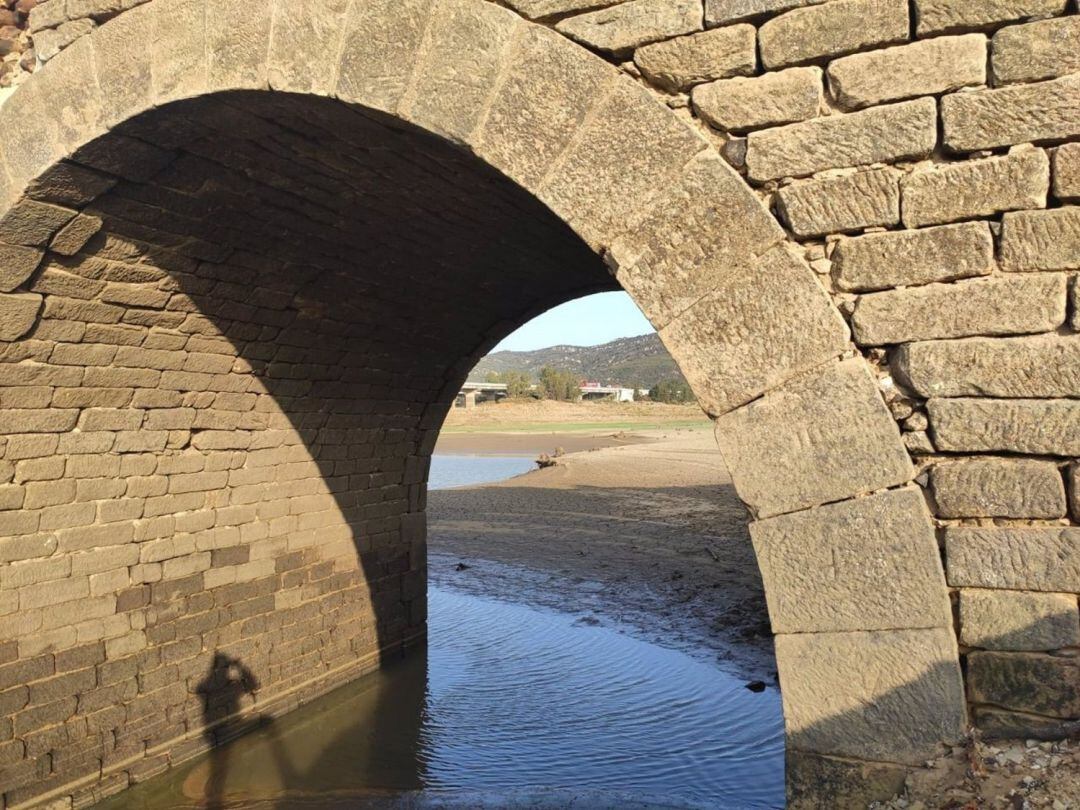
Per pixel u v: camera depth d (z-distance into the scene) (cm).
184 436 759
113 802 699
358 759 797
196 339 710
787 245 352
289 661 895
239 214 617
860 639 339
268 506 866
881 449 337
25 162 518
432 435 1109
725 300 358
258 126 507
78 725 680
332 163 564
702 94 366
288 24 441
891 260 338
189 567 779
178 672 767
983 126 328
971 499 329
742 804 676
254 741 833
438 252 759
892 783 332
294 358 821
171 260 626
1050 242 320
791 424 348
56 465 655
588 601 1338
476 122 399
